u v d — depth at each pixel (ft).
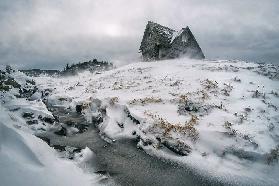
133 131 54.54
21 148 34.24
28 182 30.12
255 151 42.68
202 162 42.93
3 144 33.42
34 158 34.09
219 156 44.14
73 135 57.16
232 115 53.67
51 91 108.17
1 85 82.28
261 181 37.88
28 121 56.75
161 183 37.55
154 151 47.37
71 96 89.35
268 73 83.20
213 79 77.92
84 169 39.73
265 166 40.93
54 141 52.42
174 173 40.29
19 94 81.61
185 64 110.32
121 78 102.42
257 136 46.29
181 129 49.26
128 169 41.50
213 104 59.11
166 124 50.93
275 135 47.26
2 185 28.02
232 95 65.10
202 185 37.14
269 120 52.44
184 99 61.77
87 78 133.08
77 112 76.23
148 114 55.57
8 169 30.19
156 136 49.60
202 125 50.67
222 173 39.88
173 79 84.99
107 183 36.68
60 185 32.27
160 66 113.60
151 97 65.92
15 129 36.22
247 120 51.85
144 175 39.70
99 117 65.26
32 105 63.16
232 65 96.78
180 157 44.86
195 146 46.62
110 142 52.65
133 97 67.77
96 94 80.43
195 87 72.18
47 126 58.18
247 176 39.04
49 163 35.22
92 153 45.19
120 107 62.13
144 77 95.66
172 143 47.14
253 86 70.74
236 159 42.86
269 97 63.67
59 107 83.76
